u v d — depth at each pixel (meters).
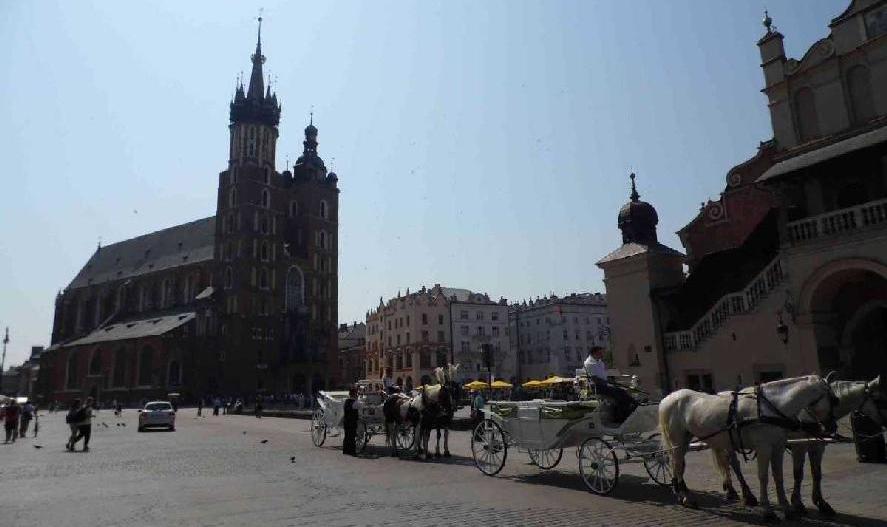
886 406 9.21
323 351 110.00
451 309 112.75
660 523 9.13
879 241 19.50
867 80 23.88
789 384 9.60
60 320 137.88
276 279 106.94
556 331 111.88
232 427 39.38
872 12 23.80
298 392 105.69
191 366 99.25
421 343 109.06
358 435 20.92
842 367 21.88
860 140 21.23
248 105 110.81
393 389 22.95
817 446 9.68
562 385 48.31
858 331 22.34
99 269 140.62
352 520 9.45
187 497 11.78
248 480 14.11
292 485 13.21
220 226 108.19
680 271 33.00
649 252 31.75
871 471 13.12
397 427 19.75
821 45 25.48
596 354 12.78
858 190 22.88
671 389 29.58
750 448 10.01
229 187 108.50
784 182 23.17
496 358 114.31
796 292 22.19
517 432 14.18
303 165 118.12
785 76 26.70
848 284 22.22
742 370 25.45
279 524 9.22
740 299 25.97
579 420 12.48
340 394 24.39
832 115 24.81
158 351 96.19
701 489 12.09
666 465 12.03
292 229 116.25
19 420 33.09
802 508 9.55
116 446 24.94
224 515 9.95
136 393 98.25
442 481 13.64
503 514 9.83
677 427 10.74
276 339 105.06
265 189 109.06
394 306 116.12
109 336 110.12
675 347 29.64
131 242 139.12
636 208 35.22
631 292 32.47
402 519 9.49
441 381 19.73
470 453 19.78
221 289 104.62
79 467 17.30
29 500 11.67
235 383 98.31
